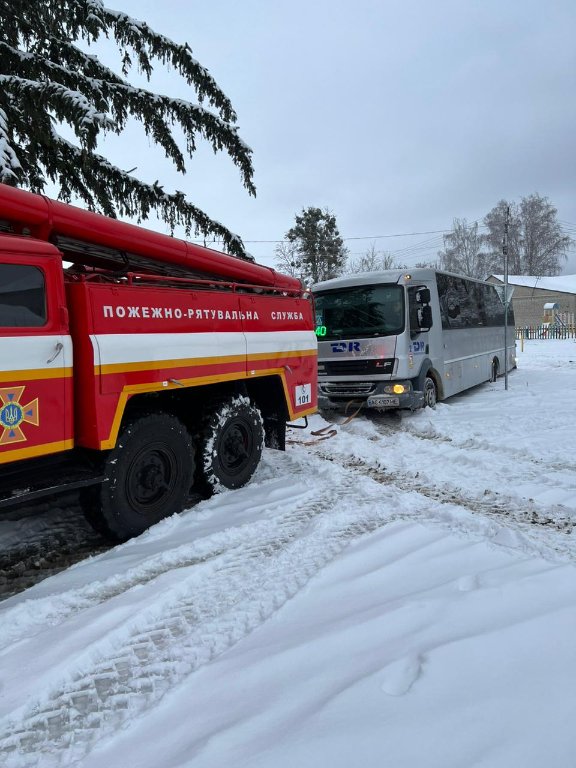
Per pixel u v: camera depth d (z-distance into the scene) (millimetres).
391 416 10258
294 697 2250
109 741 2135
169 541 4301
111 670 2645
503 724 1942
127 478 4352
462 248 72062
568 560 3459
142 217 9070
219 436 5359
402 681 2242
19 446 3594
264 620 2996
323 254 35719
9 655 2783
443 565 3457
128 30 8484
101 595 3449
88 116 6906
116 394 4117
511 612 2756
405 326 9258
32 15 7996
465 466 6344
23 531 4848
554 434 7723
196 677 2506
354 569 3537
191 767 1888
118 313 4223
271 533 4305
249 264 6094
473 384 12555
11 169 6809
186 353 4789
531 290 54500
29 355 3633
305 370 6711
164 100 8953
